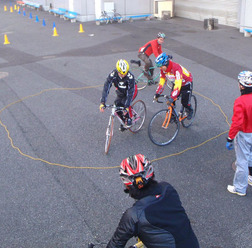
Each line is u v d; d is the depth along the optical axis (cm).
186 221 243
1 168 555
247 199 463
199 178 516
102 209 451
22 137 662
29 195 484
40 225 424
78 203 464
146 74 925
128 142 636
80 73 1089
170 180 512
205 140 634
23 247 389
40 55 1336
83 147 620
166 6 2069
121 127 648
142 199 239
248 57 1189
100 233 408
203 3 1905
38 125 716
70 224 425
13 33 1814
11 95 905
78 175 532
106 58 1254
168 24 1895
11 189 499
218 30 1659
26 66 1188
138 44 1455
